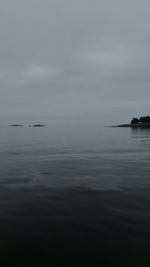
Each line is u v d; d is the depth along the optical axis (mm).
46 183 10984
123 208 7738
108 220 6809
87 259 4941
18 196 9055
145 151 24203
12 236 5914
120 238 5754
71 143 36375
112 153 22797
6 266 4742
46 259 4961
